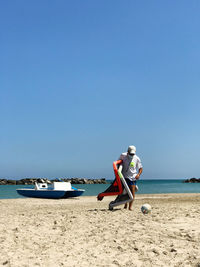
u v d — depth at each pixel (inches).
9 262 156.0
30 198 914.7
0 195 1530.5
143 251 174.2
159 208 406.6
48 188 948.0
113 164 374.3
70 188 924.0
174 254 168.1
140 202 622.2
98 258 163.3
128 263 154.7
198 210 363.6
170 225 252.4
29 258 163.5
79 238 208.4
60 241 200.4
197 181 5753.0
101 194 386.9
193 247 181.5
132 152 373.1
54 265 152.6
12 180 4419.3
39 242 198.1
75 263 155.6
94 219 290.7
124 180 367.9
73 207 526.6
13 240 203.0
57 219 294.8
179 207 420.8
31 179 4443.9
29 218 308.2
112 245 187.9
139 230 231.3
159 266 150.2
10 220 293.7
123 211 364.5
